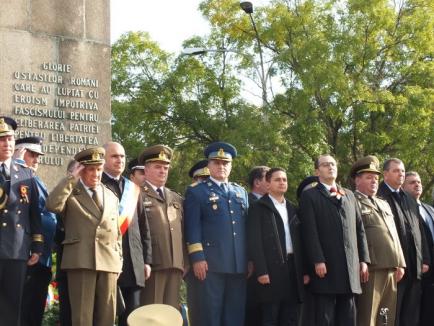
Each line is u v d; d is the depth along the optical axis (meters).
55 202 8.04
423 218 10.28
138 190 8.63
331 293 8.98
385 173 10.06
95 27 11.94
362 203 9.63
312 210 9.12
